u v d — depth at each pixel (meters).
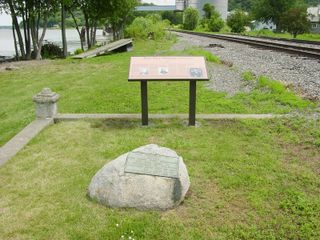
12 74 16.44
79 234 4.02
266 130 7.28
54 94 8.24
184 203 4.61
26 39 28.09
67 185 5.07
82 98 10.69
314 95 9.43
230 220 4.28
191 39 38.97
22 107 10.47
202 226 4.17
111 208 4.45
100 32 123.62
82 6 34.22
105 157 6.06
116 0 35.00
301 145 6.48
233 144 6.59
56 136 7.11
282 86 10.13
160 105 9.56
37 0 27.14
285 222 4.22
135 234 4.01
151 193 4.39
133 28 42.53
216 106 9.16
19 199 4.73
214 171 5.50
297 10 62.62
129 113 8.97
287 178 5.25
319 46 26.42
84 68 17.42
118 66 17.48
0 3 26.88
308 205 4.52
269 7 90.56
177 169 4.55
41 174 5.43
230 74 13.03
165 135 7.11
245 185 5.05
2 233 4.05
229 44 28.92
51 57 29.66
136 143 6.66
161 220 4.23
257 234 4.00
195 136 7.04
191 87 7.46
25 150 6.39
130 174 4.45
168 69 7.43
